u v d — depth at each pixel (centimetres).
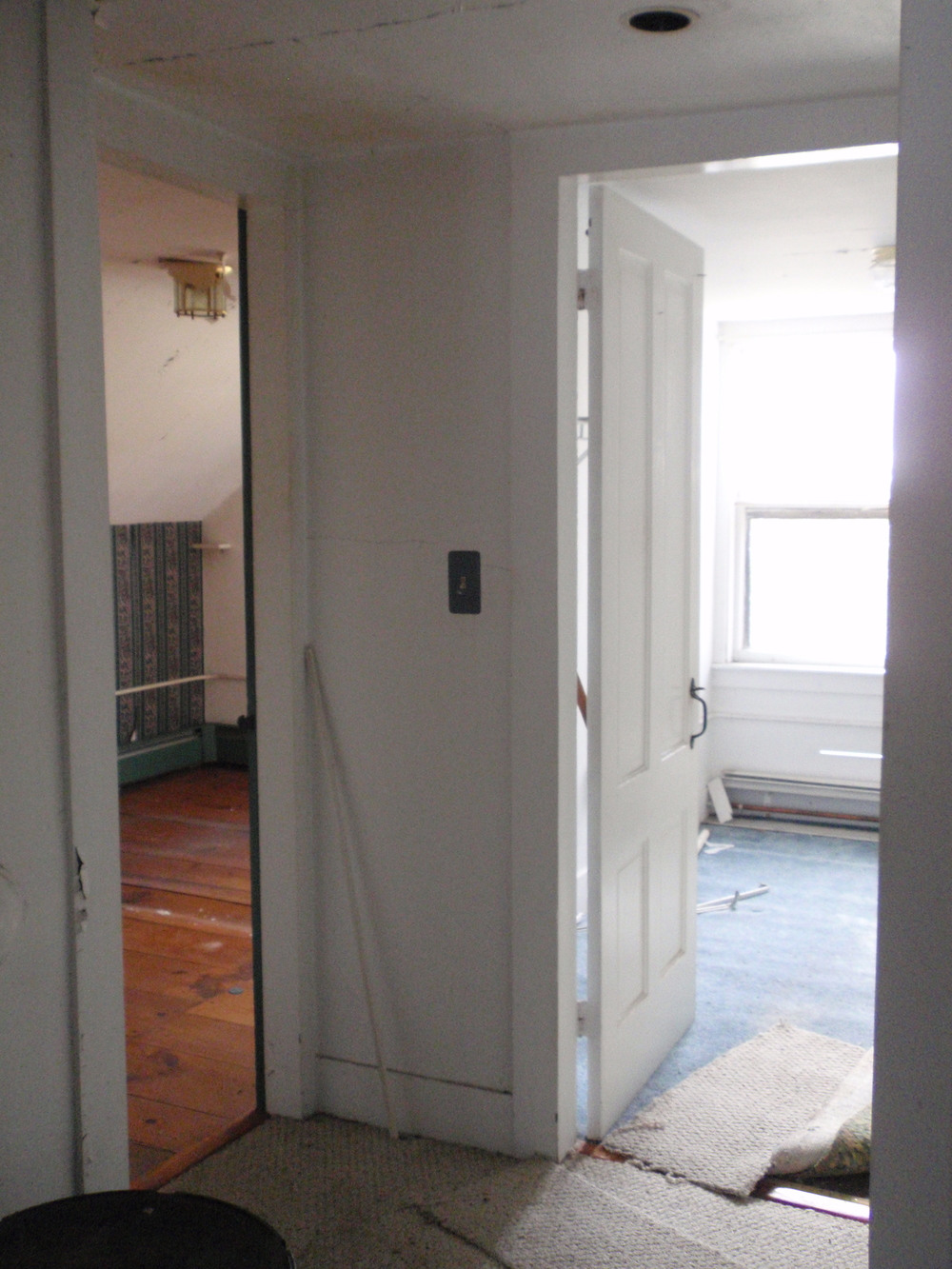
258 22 177
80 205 168
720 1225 235
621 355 260
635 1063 287
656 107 222
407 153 251
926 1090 121
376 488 263
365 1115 277
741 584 552
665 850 304
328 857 277
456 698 260
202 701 658
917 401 116
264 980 279
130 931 403
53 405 166
